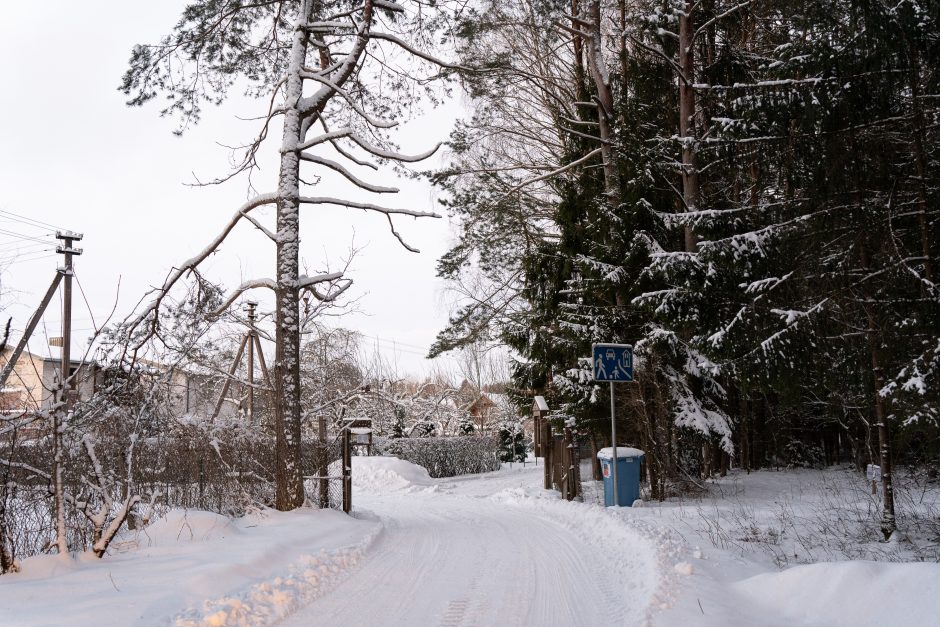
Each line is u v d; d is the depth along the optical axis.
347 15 14.54
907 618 5.30
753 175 16.22
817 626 5.77
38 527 8.10
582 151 19.64
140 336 11.56
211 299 12.92
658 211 16.28
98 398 9.33
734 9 15.45
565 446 15.31
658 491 14.94
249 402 19.69
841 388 13.88
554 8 16.78
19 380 8.21
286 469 12.13
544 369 20.02
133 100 14.16
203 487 11.52
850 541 9.18
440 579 7.86
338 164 13.16
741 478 18.69
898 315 9.97
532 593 7.15
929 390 8.79
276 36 15.23
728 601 6.48
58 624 5.30
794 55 10.98
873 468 10.82
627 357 12.31
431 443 28.25
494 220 20.86
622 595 6.96
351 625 5.95
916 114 9.91
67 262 12.01
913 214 10.42
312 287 13.62
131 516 9.43
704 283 13.66
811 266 11.21
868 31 9.54
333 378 20.64
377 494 21.42
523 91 22.56
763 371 11.04
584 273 17.02
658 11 16.89
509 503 16.56
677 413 15.24
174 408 11.41
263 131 14.10
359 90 15.52
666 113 18.42
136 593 6.24
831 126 10.40
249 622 5.83
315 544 9.55
